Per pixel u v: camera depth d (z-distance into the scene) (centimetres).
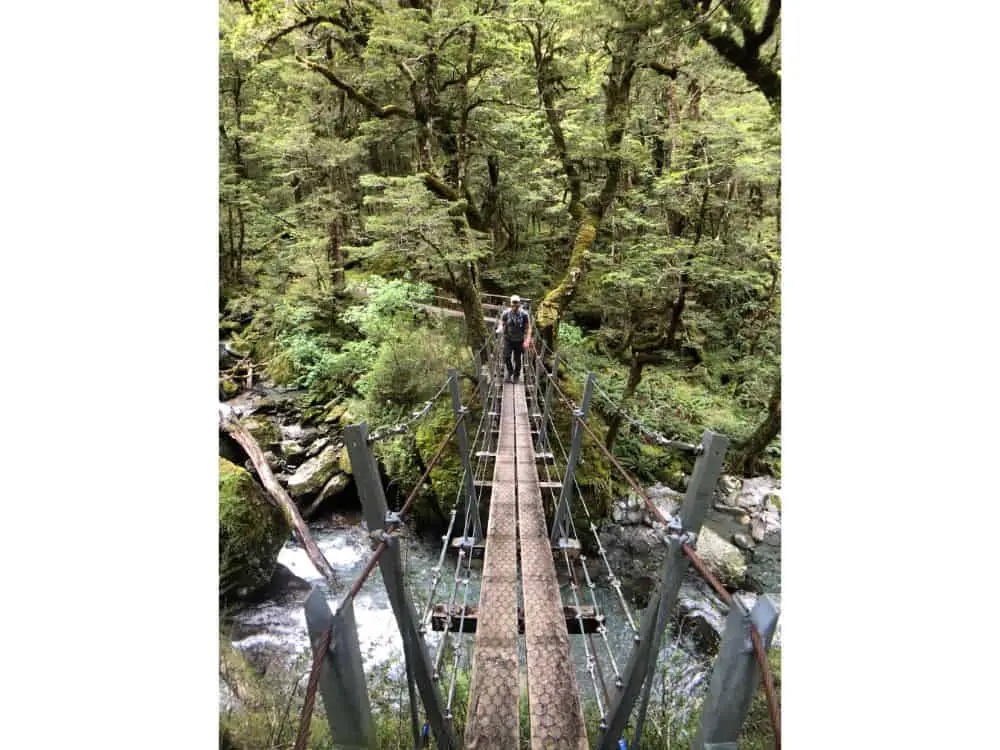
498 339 914
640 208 1045
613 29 825
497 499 397
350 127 1155
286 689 460
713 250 971
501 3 920
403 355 930
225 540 612
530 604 266
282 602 632
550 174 1274
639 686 185
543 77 1016
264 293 1213
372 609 614
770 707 104
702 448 153
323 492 834
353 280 1266
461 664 434
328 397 1045
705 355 1084
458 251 873
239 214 1259
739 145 907
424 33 839
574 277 984
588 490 796
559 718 204
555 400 870
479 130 1053
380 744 360
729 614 126
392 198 819
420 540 783
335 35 960
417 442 826
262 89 1228
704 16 748
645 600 658
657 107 1130
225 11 945
